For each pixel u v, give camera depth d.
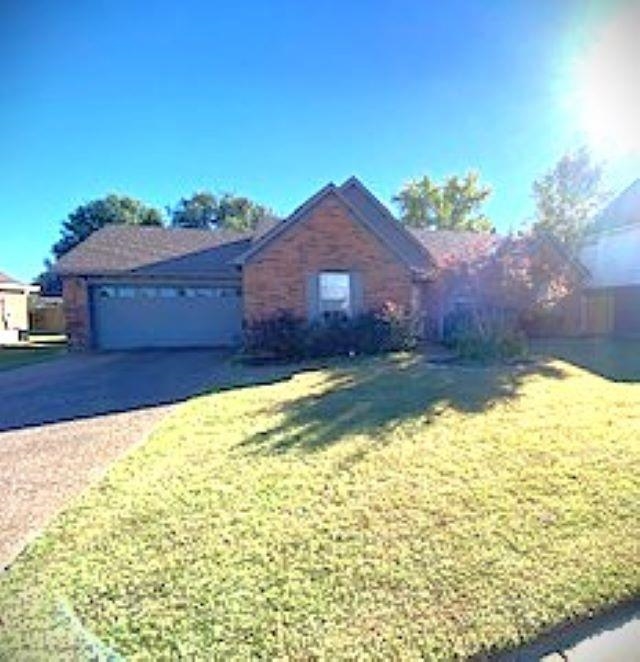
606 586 3.57
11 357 19.86
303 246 17.62
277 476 5.56
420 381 10.66
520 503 4.81
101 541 4.25
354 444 6.52
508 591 3.52
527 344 17.19
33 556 4.05
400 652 3.00
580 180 33.50
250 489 5.23
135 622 3.23
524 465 5.74
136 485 5.48
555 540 4.15
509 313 14.73
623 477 5.38
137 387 12.06
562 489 5.10
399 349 16.48
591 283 22.75
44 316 36.50
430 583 3.60
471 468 5.67
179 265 21.39
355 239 17.83
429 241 23.66
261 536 4.27
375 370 12.45
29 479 5.95
